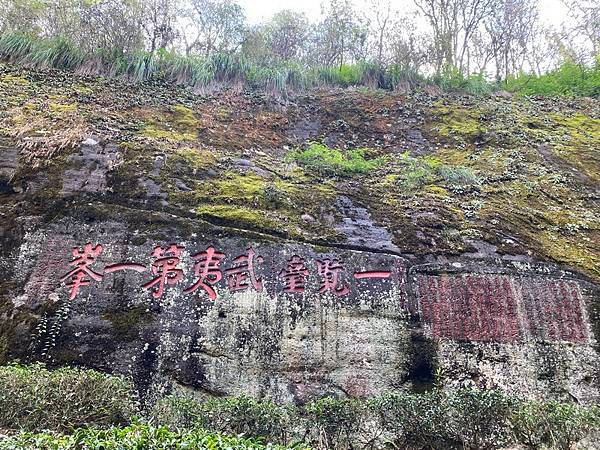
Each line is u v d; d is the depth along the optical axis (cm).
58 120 757
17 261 578
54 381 421
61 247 585
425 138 979
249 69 1080
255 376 530
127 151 679
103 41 1060
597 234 713
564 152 917
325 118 1016
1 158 650
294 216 641
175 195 636
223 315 554
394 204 696
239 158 755
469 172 814
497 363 552
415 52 1259
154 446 304
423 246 625
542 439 457
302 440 446
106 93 928
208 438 320
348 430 470
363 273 591
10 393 401
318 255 597
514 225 685
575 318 579
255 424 447
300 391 527
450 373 546
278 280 577
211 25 1271
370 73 1181
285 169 769
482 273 600
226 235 600
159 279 570
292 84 1098
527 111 1097
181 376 524
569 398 537
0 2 1091
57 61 1009
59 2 1096
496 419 460
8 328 538
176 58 1067
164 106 917
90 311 550
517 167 859
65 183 631
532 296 589
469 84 1185
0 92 846
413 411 468
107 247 586
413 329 565
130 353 531
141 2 1152
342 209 668
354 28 1374
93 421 423
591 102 1175
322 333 554
